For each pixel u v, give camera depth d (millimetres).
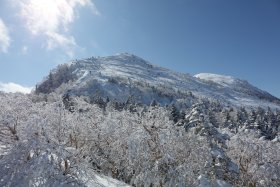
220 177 31469
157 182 27047
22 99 31047
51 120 29000
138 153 28047
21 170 17625
